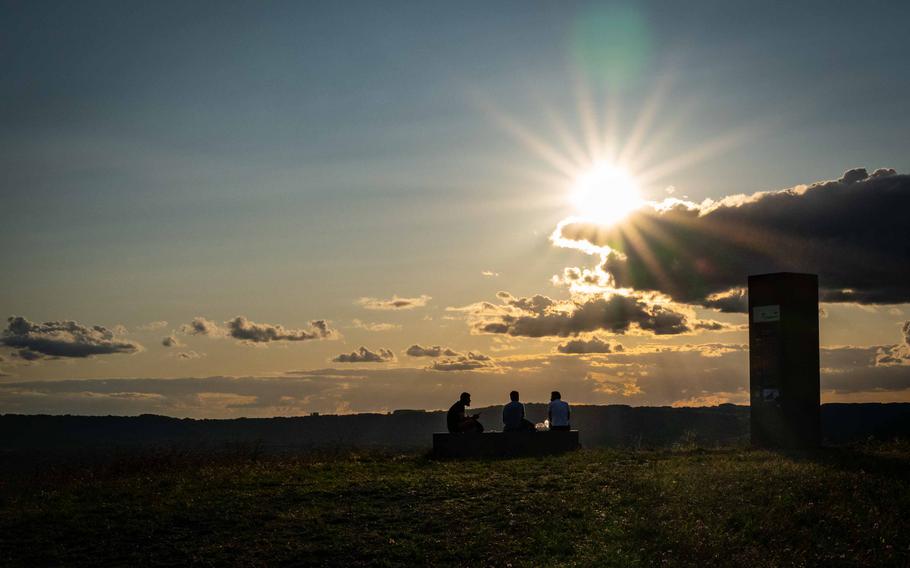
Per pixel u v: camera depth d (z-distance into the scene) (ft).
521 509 56.03
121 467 81.97
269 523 55.01
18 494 69.56
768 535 49.44
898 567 45.01
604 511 54.85
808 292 82.99
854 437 88.74
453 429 89.81
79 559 50.24
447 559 48.01
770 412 82.53
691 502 55.67
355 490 62.85
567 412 90.99
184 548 51.06
